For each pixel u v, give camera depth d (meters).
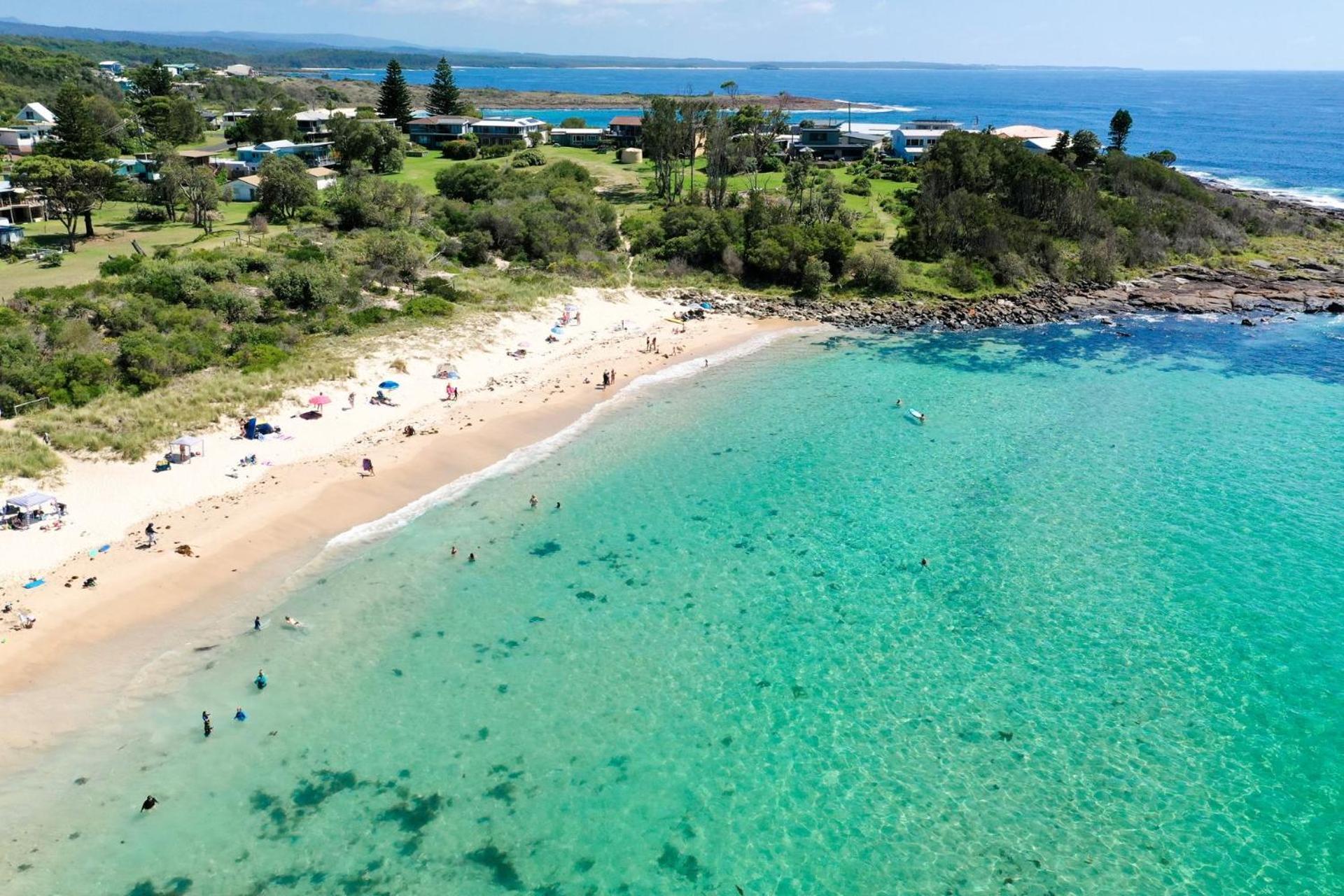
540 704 33.06
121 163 121.69
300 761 29.92
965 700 33.56
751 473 51.97
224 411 53.47
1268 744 31.25
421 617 37.78
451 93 189.75
